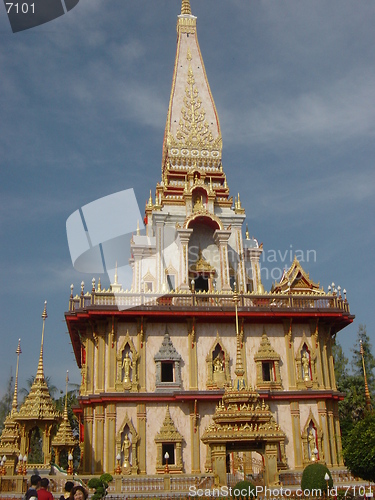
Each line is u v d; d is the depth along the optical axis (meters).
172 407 37.12
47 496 15.19
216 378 38.03
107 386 37.12
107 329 38.44
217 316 38.88
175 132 53.66
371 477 25.34
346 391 54.72
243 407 28.00
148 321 38.88
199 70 57.16
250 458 36.69
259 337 39.94
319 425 38.28
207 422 37.00
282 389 38.78
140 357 38.00
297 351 40.00
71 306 38.91
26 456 32.47
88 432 36.47
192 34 59.53
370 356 58.88
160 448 35.88
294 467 36.97
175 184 51.72
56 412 34.38
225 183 52.81
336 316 40.22
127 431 36.16
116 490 28.92
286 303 40.53
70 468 32.97
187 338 39.06
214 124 54.78
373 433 25.33
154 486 29.50
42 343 37.06
